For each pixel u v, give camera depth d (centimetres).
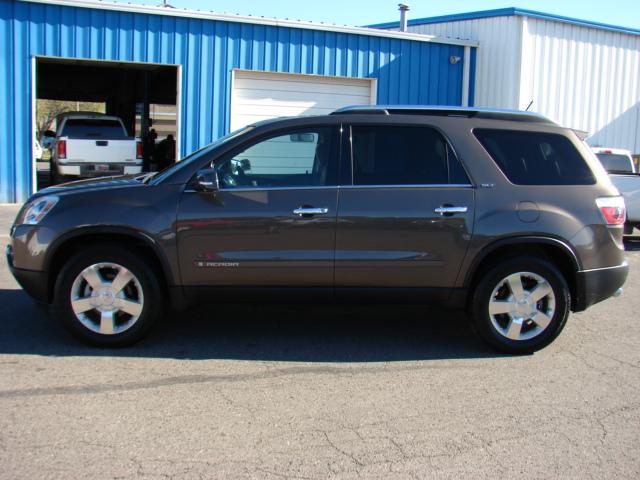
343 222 526
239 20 1483
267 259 526
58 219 519
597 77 1838
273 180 536
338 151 539
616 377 504
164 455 361
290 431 396
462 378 495
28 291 534
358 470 351
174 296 533
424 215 530
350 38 1599
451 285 541
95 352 530
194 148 1498
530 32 1697
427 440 388
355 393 460
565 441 392
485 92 1750
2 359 509
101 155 1547
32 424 396
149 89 2377
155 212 520
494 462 364
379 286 538
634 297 786
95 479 334
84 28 1388
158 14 1424
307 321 644
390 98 1659
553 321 548
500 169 544
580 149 563
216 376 486
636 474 355
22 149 1386
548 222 536
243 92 1535
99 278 528
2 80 1357
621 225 561
